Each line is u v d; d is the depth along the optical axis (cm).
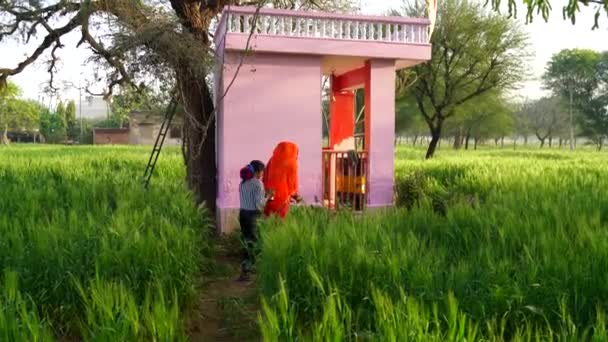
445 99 3030
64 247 650
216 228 1238
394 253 600
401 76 2383
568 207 828
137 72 1115
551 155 3966
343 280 577
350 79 1454
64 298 609
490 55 2952
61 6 1213
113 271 626
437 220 796
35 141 8500
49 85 1371
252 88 1194
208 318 692
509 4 522
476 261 604
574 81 7156
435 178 1852
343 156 1371
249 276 880
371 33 1229
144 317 501
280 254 621
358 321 528
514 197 982
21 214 845
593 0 469
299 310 587
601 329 433
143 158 2739
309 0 1478
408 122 5056
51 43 1316
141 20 1131
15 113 6906
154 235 698
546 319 486
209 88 1316
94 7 1137
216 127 1323
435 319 431
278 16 1176
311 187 1223
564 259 564
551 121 8869
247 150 1196
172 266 668
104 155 3150
